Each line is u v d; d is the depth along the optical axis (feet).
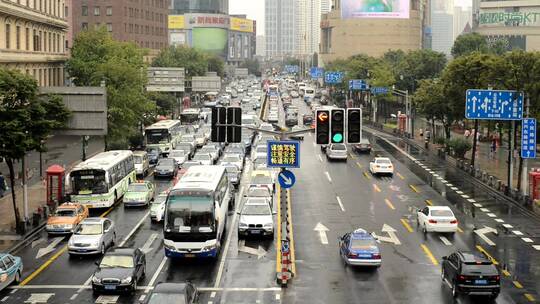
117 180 176.86
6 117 139.33
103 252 125.90
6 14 230.07
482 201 177.88
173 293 80.23
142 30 607.37
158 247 130.82
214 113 106.93
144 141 274.16
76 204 151.12
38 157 256.11
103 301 98.17
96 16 558.15
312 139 322.75
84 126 150.00
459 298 99.35
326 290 103.40
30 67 259.19
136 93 241.14
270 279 109.40
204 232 116.16
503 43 599.98
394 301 97.91
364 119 475.72
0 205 173.06
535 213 162.61
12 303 97.19
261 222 134.62
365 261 113.09
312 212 161.38
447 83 247.91
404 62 502.38
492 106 185.78
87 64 246.27
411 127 354.95
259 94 614.75
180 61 498.69
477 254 102.06
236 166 202.80
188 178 127.13
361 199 178.19
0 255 105.70
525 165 178.29
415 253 125.49
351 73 513.04
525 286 105.70
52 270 115.24
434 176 219.00
